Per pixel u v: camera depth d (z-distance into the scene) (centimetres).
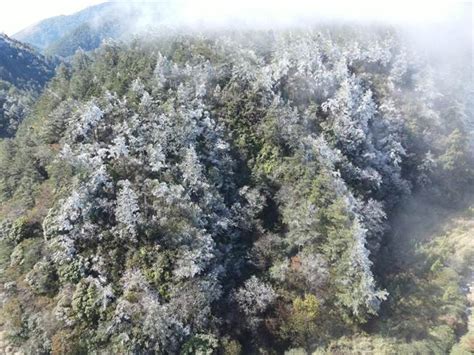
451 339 4522
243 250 5259
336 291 4841
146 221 4753
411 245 6062
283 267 4928
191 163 5216
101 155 5219
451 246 5900
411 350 4366
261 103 6556
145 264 4544
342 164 5991
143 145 5478
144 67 7256
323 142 5956
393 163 6625
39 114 7531
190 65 7256
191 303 4278
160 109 6019
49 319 4166
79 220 4703
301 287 4894
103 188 4959
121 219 4669
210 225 5025
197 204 5025
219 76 7012
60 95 7688
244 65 7025
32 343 4094
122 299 4206
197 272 4428
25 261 4659
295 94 6962
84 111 5822
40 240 4775
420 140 7094
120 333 4047
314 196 5344
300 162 5756
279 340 4578
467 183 7156
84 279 4347
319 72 6981
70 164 5200
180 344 4144
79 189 4816
